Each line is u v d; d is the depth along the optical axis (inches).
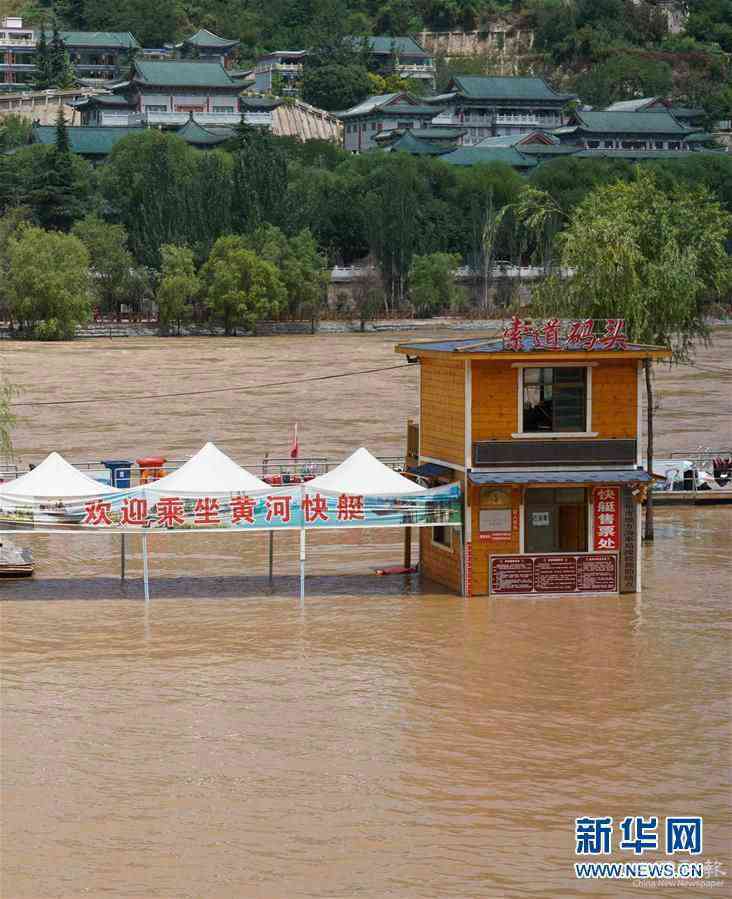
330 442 4047.7
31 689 1763.0
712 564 2527.1
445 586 2338.8
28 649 1947.6
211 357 7150.6
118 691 1755.7
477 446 2194.9
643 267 2787.9
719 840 1328.7
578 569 2257.6
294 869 1259.8
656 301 2783.0
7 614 2155.5
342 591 2319.1
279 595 2285.9
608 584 2269.9
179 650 1943.9
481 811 1386.6
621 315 2748.5
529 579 2249.0
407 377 6033.5
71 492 2234.3
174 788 1439.5
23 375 6166.3
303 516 2252.7
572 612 2164.1
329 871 1256.2
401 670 1846.7
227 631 2047.2
